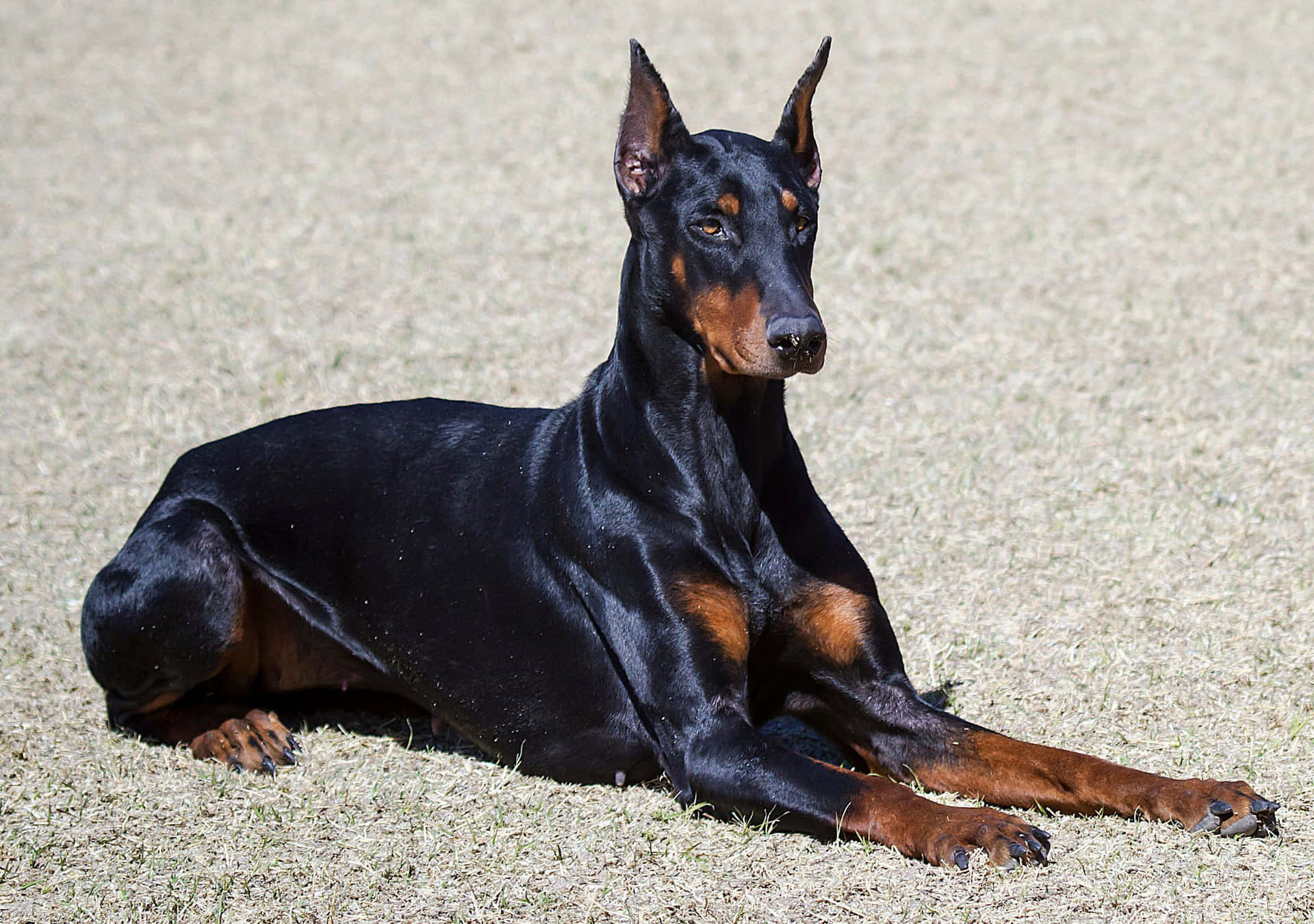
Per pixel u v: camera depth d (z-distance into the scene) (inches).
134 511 328.2
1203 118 563.8
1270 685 237.9
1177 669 245.1
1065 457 335.6
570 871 192.7
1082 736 225.6
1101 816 195.0
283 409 378.0
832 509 317.1
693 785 198.4
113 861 199.8
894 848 188.7
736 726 197.8
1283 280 429.7
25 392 393.4
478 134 588.1
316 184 545.6
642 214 207.0
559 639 214.1
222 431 366.6
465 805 211.9
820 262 459.5
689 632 201.8
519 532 217.8
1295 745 217.9
